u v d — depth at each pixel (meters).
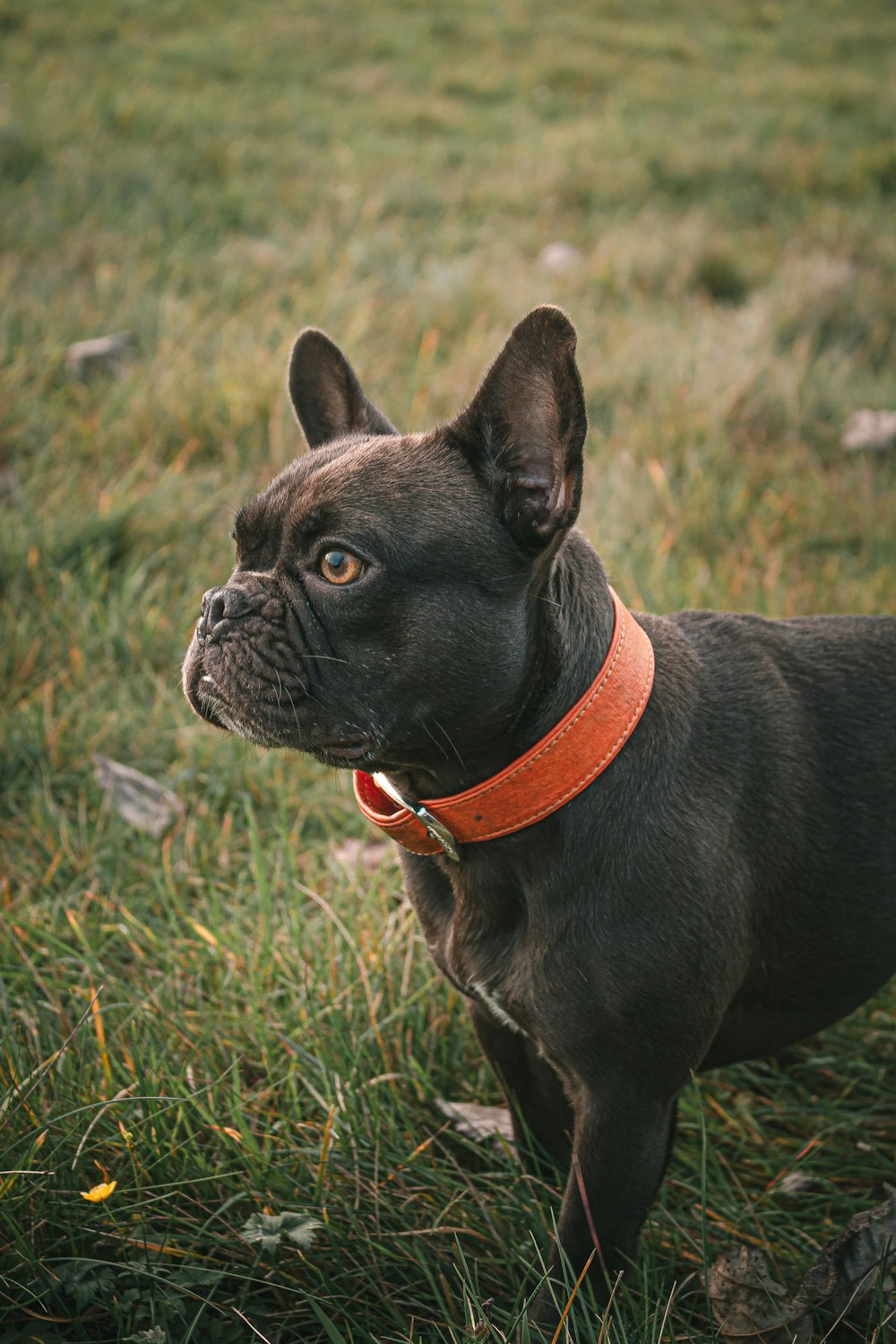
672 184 8.93
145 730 3.74
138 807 3.52
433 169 8.91
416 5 13.98
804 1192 2.66
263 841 3.52
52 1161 2.34
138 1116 2.51
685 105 11.04
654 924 2.14
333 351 2.61
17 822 3.48
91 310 5.91
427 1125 2.73
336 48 12.02
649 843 2.15
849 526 4.80
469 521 2.09
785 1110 2.83
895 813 2.43
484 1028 2.55
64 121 8.59
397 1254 2.36
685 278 7.14
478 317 6.19
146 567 4.32
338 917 3.12
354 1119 2.59
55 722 3.71
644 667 2.24
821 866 2.37
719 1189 2.62
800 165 9.03
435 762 2.23
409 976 3.00
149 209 7.34
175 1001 2.84
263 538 2.24
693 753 2.25
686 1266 2.44
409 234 7.61
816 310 6.49
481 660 2.10
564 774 2.15
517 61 12.30
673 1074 2.22
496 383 2.06
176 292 6.31
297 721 2.15
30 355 5.44
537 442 2.07
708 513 4.75
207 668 2.20
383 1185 2.50
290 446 5.01
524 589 2.11
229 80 10.77
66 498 4.59
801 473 5.19
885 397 5.73
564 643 2.17
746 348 5.98
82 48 10.97
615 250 7.36
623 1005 2.15
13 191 7.31
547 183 8.66
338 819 3.61
